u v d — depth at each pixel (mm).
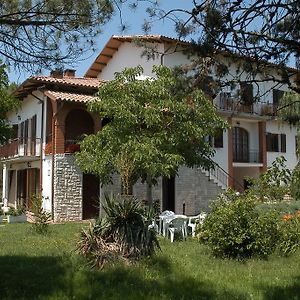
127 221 9039
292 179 6570
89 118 22609
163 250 10852
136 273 8039
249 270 8727
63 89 21812
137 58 25000
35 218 16188
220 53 6258
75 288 7035
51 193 20406
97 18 7258
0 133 8023
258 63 6344
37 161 23438
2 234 14352
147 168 14211
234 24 5930
